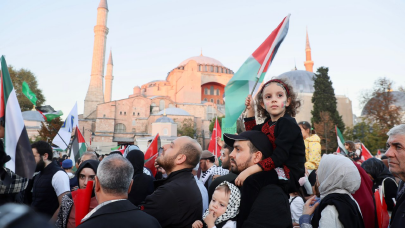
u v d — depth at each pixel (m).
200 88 95.56
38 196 5.10
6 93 4.15
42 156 5.34
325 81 47.62
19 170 3.90
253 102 3.62
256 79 3.87
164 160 3.95
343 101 58.12
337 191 3.17
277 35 4.08
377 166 5.03
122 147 12.13
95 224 2.47
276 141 2.77
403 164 2.94
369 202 3.36
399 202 3.01
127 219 2.56
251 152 2.93
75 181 6.76
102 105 81.12
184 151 3.91
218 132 11.36
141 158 5.22
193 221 3.61
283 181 2.78
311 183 5.75
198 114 91.19
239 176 2.75
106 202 2.69
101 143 77.94
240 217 2.74
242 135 3.00
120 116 82.88
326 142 42.44
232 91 4.17
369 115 39.78
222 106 101.88
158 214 3.42
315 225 3.19
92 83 90.69
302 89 59.41
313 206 3.56
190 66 95.88
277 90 3.03
